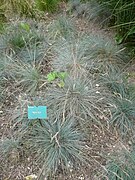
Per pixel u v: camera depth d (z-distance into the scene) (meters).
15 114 0.89
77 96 0.91
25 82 0.98
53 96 0.92
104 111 0.91
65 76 0.94
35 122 0.86
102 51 1.08
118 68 1.05
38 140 0.82
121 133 0.87
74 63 1.01
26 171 0.79
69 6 1.36
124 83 0.99
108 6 1.22
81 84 0.95
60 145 0.81
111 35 1.20
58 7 1.38
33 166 0.80
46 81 0.98
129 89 0.98
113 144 0.85
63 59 1.04
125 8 1.09
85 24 1.27
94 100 0.92
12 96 0.96
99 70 1.03
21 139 0.84
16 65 1.03
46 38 1.15
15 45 1.10
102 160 0.81
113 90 0.97
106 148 0.84
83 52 1.06
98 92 0.95
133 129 0.88
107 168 0.79
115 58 1.08
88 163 0.81
